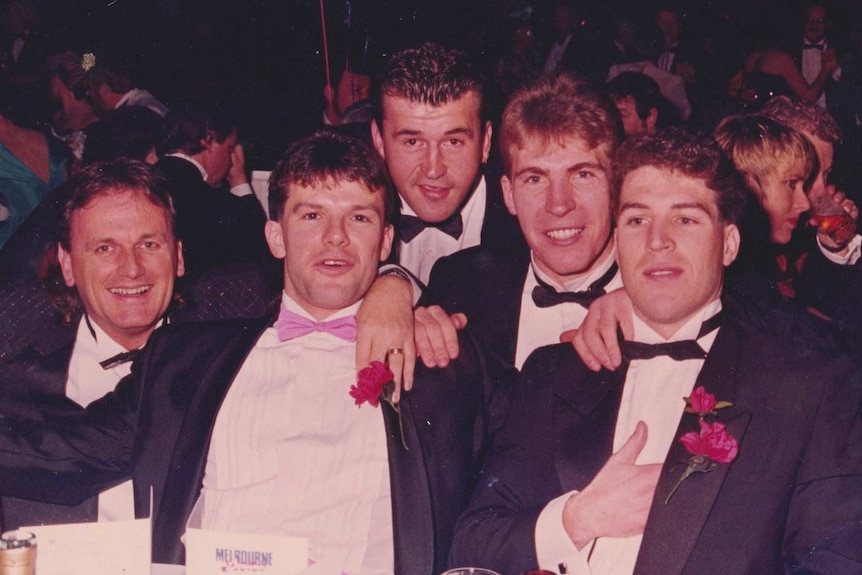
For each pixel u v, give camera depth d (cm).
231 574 190
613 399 221
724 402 198
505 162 261
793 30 565
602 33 588
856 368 208
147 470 237
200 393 235
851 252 278
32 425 248
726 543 199
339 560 192
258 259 373
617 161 212
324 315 238
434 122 282
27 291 271
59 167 468
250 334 242
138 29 653
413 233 305
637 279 210
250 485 226
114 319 255
